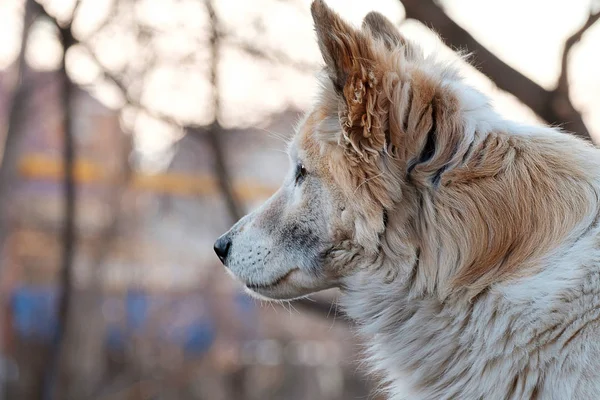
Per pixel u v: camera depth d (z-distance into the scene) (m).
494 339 4.37
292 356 29.34
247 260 5.30
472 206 4.47
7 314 26.89
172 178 31.34
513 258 4.38
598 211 4.35
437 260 4.57
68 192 17.94
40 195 29.67
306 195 5.03
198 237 34.84
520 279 4.33
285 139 6.70
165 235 34.03
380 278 4.84
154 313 30.16
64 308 19.12
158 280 32.06
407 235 4.66
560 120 7.68
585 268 4.23
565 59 7.57
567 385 4.14
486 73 7.79
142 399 26.64
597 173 4.47
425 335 4.72
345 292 5.13
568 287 4.22
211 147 12.52
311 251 5.04
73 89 16.88
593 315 4.15
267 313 28.58
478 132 4.62
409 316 4.84
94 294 25.48
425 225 4.62
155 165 27.62
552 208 4.38
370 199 4.66
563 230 4.34
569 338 4.18
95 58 12.50
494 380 4.39
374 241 4.73
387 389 5.44
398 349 4.93
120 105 13.46
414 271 4.70
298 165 5.11
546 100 7.70
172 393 27.70
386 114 4.56
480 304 4.44
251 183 28.23
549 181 4.43
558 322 4.21
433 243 4.57
